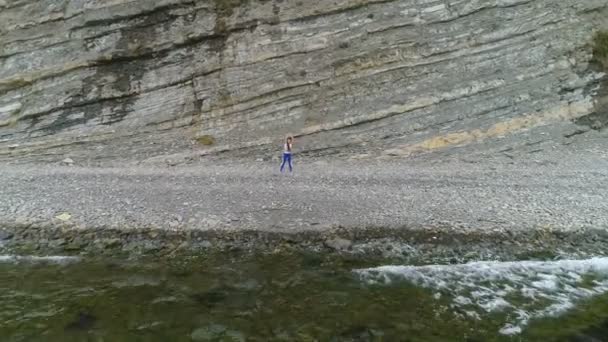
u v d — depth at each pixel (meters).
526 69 22.41
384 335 8.33
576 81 22.38
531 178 16.94
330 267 10.88
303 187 15.70
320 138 21.05
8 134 20.38
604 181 16.41
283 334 8.27
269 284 10.07
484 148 20.72
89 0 21.91
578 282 10.46
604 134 21.48
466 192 15.23
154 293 9.57
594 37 23.06
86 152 20.19
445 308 9.33
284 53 22.05
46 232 12.08
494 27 22.77
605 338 8.39
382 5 22.70
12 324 8.30
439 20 22.67
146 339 7.97
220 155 20.42
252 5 22.41
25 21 21.83
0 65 21.36
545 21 23.08
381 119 21.42
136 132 20.88
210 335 8.15
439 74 22.17
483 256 11.53
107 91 21.27
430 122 21.36
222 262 11.01
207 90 21.64
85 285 9.84
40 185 15.59
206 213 13.21
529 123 21.50
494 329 8.63
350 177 17.16
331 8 22.47
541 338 8.38
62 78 21.31
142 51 21.75
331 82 21.88
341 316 8.93
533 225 12.70
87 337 7.96
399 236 12.15
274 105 21.59
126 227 12.32
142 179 16.67
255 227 12.41
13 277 10.10
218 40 22.17
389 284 10.20
